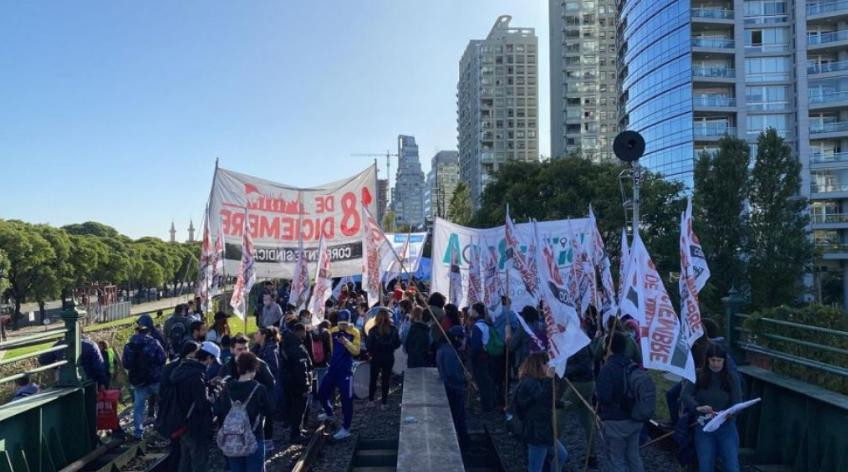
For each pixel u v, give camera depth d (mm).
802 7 58344
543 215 33688
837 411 6789
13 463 6898
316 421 11039
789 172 26469
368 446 9602
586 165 34094
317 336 11086
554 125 108062
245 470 6547
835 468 6809
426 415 7754
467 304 14180
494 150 153250
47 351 7832
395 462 8961
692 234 7414
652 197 27859
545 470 7598
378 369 11961
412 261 23141
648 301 6457
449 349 9086
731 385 6379
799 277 26875
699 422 6363
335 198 14633
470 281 13359
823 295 54875
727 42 59500
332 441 9750
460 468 5945
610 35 105125
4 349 6863
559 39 106500
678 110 60562
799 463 7348
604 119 104188
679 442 6781
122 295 72500
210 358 7664
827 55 58500
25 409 7000
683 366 6160
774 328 9055
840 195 56812
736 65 59250
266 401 6609
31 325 50781
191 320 11914
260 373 7418
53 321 52125
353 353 9977
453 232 14445
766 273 25766
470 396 11891
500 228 13383
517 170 38375
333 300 17594
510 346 9977
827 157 57594
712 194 26719
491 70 154000
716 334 7512
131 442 9430
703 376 6508
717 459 7941
